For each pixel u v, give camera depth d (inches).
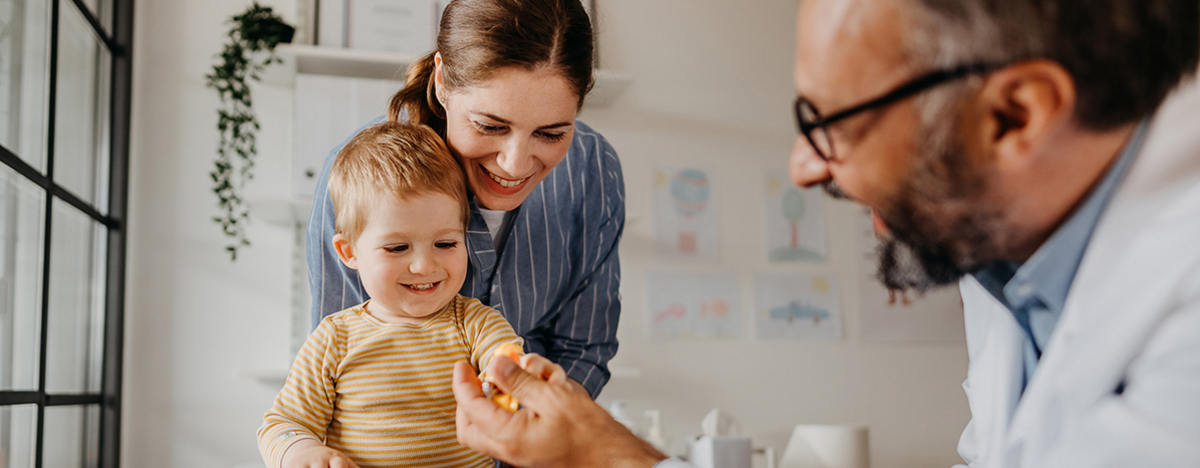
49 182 72.2
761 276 112.3
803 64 18.8
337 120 90.9
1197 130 16.5
